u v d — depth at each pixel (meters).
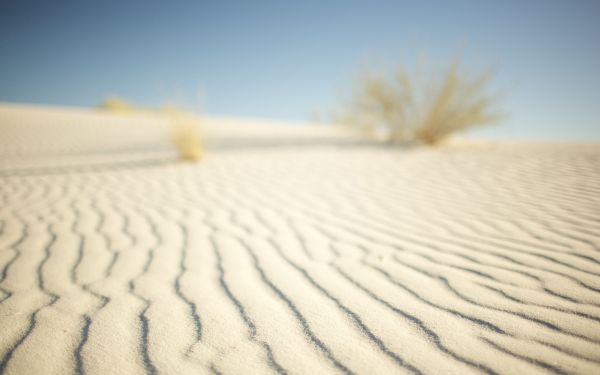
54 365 1.14
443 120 6.84
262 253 2.10
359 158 5.64
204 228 2.60
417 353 1.17
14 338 1.27
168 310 1.46
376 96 7.33
